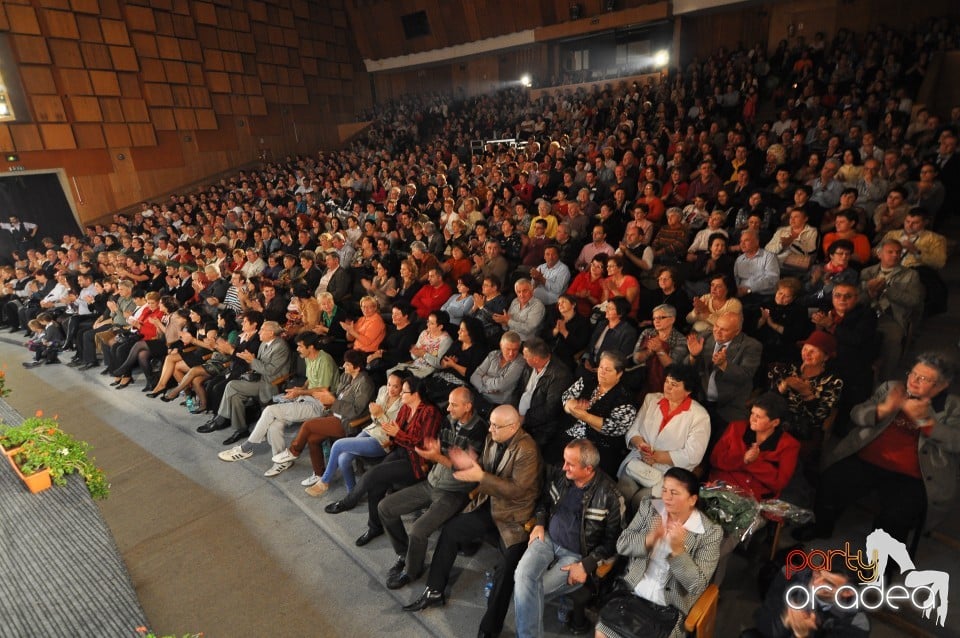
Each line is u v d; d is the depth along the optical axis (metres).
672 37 14.75
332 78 19.81
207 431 5.34
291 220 10.74
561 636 2.79
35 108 12.34
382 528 3.63
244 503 4.23
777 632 2.21
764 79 11.95
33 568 1.87
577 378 4.00
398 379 3.98
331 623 3.06
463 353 4.57
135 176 14.38
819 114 9.41
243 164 17.06
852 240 4.55
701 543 2.38
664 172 8.09
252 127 17.30
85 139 13.28
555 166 9.41
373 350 5.32
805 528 3.00
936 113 8.80
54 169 12.83
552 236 6.87
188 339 6.07
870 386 3.46
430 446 3.20
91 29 13.09
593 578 2.70
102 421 5.95
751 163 7.43
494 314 5.00
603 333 4.13
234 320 6.67
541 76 17.41
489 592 2.94
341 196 12.23
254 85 17.16
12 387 7.30
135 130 14.23
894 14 12.39
